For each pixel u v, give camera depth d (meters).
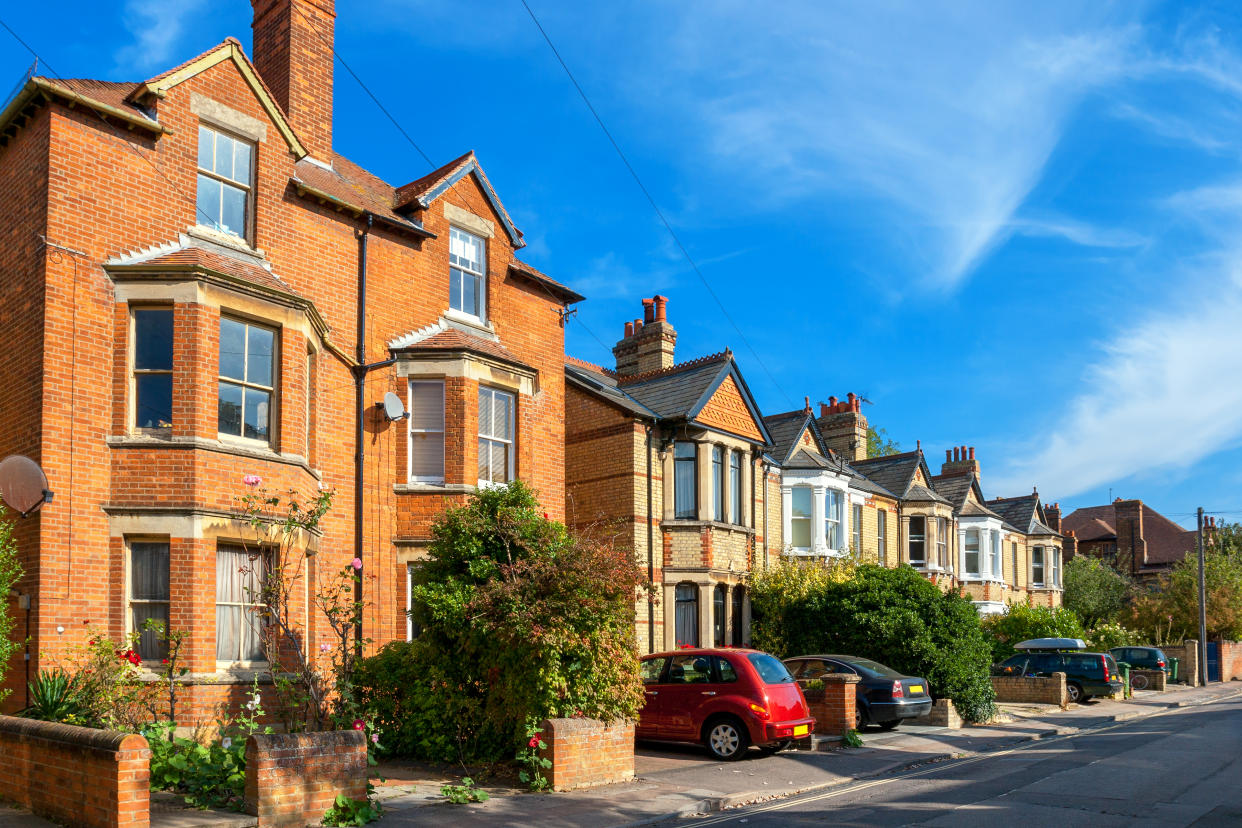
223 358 14.93
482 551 14.23
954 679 22.16
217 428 14.55
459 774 13.17
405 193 20.27
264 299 15.24
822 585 25.22
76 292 13.91
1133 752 17.28
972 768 15.48
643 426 24.94
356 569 14.51
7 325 14.55
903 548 39.69
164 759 10.82
